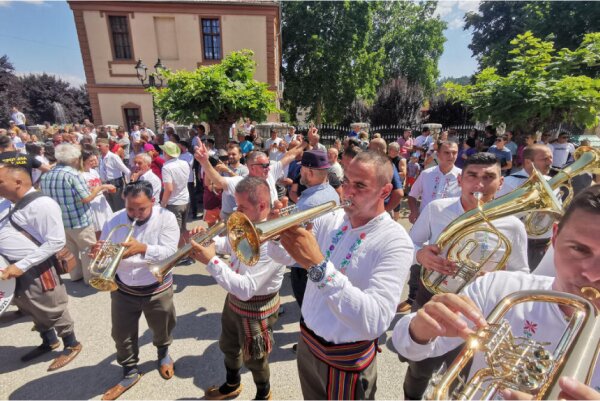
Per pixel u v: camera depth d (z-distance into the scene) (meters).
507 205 1.65
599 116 8.01
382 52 26.17
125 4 16.16
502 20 20.73
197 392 2.67
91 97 17.25
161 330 2.70
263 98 9.26
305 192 3.38
